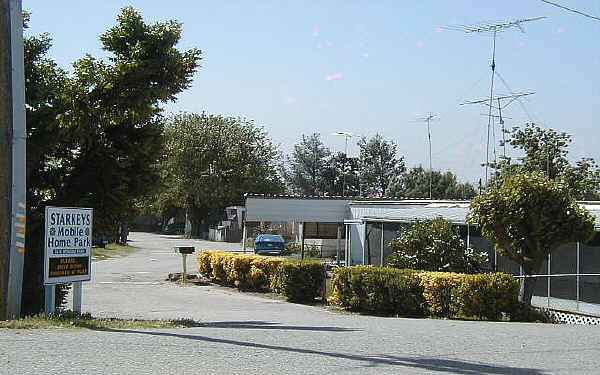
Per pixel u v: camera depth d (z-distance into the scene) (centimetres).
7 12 1083
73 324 980
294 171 9631
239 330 1018
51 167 1432
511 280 1505
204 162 7812
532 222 1631
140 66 1302
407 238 1914
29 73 1353
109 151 1406
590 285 1756
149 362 666
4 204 1086
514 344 916
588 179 5238
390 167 9744
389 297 1606
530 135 5366
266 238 4575
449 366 718
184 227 9475
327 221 3628
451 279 1527
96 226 1409
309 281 1956
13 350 711
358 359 741
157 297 2100
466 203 2908
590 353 844
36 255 1387
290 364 689
